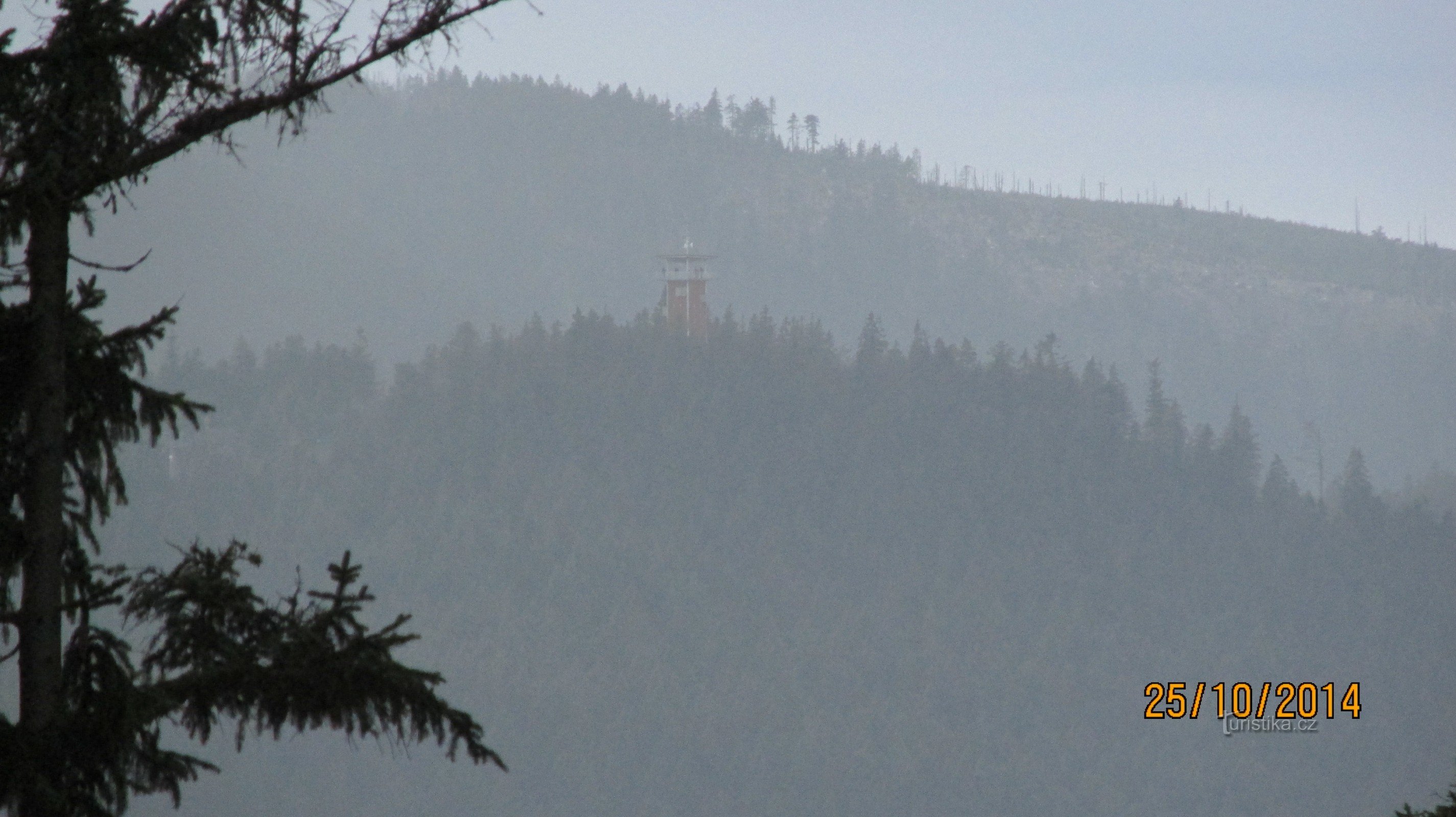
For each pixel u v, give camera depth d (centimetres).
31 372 1958
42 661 1916
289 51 1947
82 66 1825
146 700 1827
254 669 1869
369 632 1964
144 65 1875
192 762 1927
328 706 1864
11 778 1775
